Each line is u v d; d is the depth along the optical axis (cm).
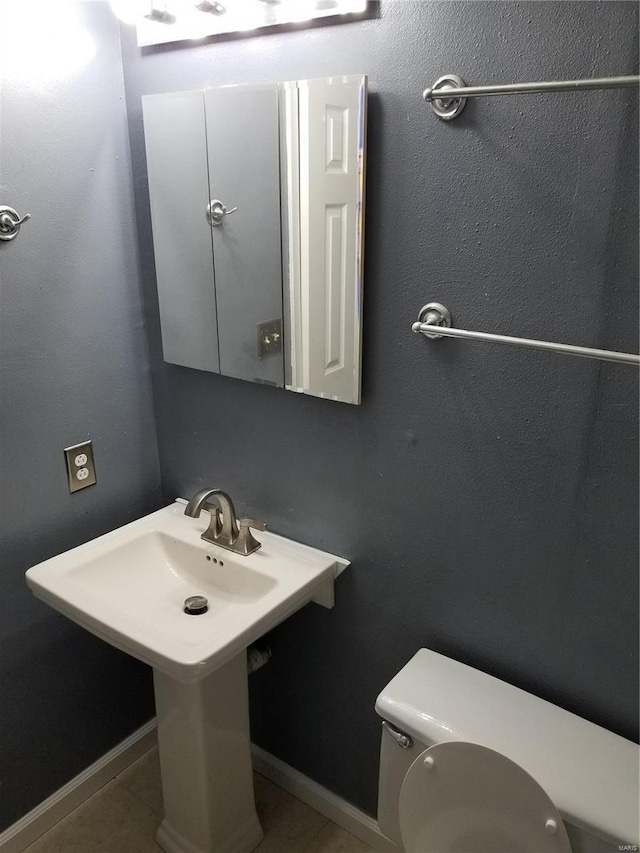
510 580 133
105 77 152
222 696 158
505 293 117
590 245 106
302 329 142
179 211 154
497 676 142
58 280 154
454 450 131
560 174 106
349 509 152
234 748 167
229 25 133
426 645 150
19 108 139
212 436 174
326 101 123
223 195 145
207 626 150
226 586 161
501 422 124
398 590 150
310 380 145
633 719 126
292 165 132
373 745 170
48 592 148
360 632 161
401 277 127
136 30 148
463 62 110
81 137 151
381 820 144
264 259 143
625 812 110
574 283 109
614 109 99
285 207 135
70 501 171
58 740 184
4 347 148
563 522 123
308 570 152
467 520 134
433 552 142
